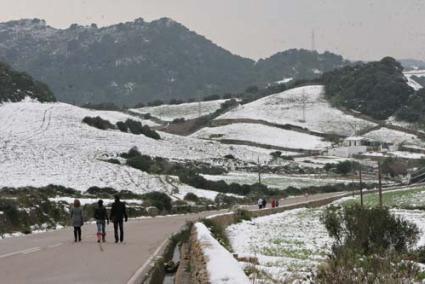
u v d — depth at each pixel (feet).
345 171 420.77
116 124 476.13
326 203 253.65
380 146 524.11
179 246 74.02
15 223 98.07
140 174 291.79
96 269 48.52
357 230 68.33
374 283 29.96
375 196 271.69
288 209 214.28
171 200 226.38
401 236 67.82
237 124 640.58
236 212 156.66
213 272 33.35
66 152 332.80
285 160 465.88
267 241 96.84
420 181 378.73
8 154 291.58
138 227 111.86
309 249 82.84
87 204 157.69
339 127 632.79
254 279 34.96
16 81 555.69
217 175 362.53
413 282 31.45
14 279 42.78
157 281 43.45
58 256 58.59
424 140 561.43
